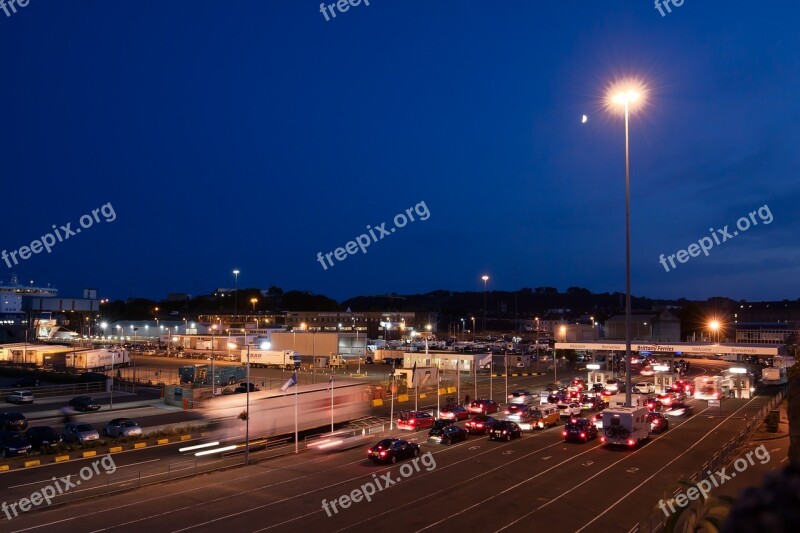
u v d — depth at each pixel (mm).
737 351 66438
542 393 64562
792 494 2266
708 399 66438
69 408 55969
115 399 61656
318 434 44719
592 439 43344
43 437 40344
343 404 44500
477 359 92250
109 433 44281
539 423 48125
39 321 146750
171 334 138000
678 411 55375
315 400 42562
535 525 23656
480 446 41125
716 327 141250
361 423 50000
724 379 70688
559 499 27438
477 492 28781
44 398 61594
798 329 131375
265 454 38312
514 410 49625
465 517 24750
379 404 61812
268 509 26062
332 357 100500
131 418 51500
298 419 41375
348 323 170250
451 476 32156
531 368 104125
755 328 142250
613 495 28125
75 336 145875
